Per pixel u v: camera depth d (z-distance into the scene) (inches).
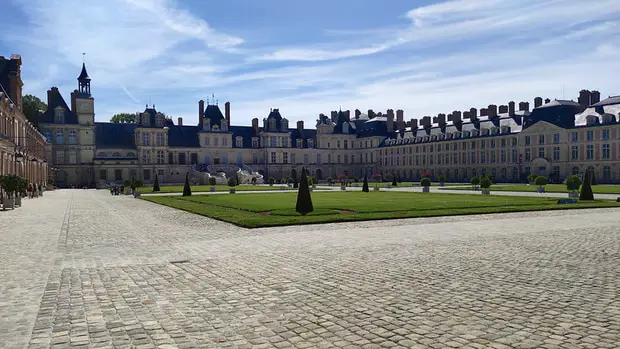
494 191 1916.8
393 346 233.1
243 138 4534.9
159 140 3986.2
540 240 565.0
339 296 324.8
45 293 339.6
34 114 3978.8
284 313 289.0
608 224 722.2
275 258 466.9
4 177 1214.9
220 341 243.9
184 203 1315.2
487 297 317.1
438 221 782.5
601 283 351.9
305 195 944.9
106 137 3909.9
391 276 382.6
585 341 235.8
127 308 302.2
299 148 4655.5
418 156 4281.5
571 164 3090.6
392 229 679.7
